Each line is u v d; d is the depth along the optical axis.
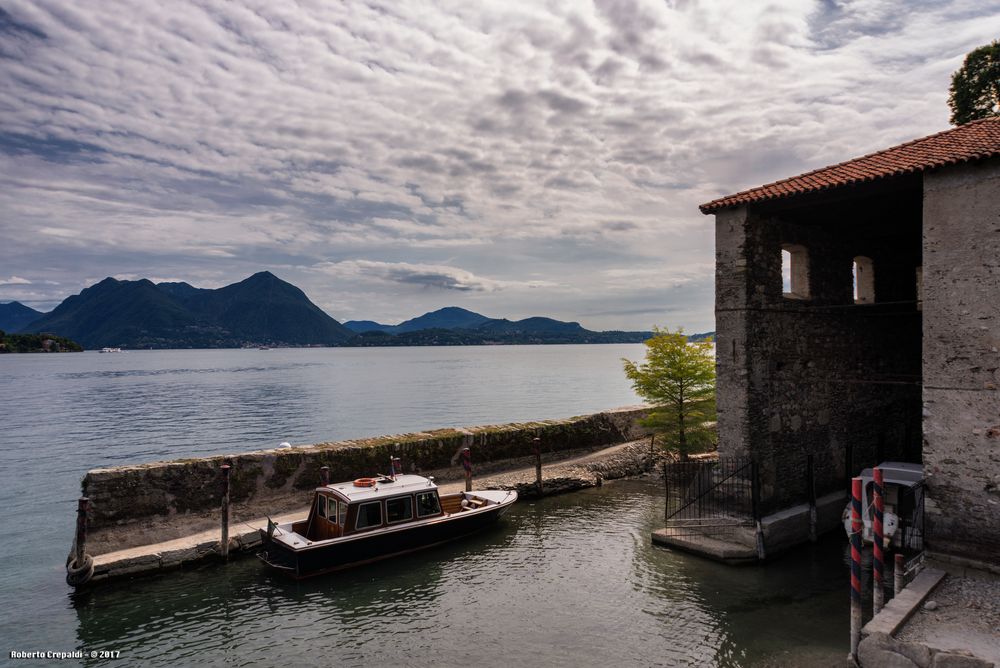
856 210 15.61
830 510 16.69
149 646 11.41
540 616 12.41
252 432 43.09
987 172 10.82
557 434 25.66
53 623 12.30
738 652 10.59
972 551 10.84
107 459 33.44
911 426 21.16
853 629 9.62
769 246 15.77
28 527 20.28
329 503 15.96
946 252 11.32
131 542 15.21
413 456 21.17
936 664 8.18
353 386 84.81
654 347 24.81
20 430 44.06
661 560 15.28
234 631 11.96
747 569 14.39
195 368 141.25
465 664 10.59
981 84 25.28
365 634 11.81
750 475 14.90
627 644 11.10
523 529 18.23
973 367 10.93
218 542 15.48
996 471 10.61
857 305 16.64
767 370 15.55
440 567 15.25
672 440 24.61
